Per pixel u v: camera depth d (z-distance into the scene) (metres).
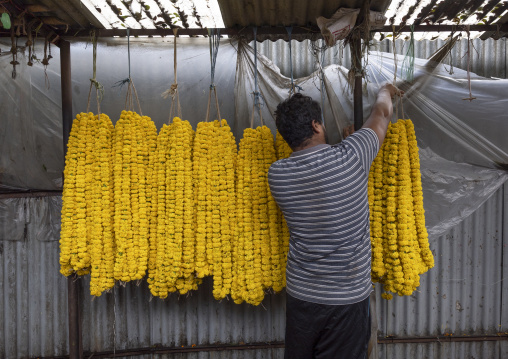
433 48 2.59
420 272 1.68
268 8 1.74
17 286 2.75
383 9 1.74
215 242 1.74
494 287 2.83
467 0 1.74
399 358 2.89
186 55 2.48
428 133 2.57
